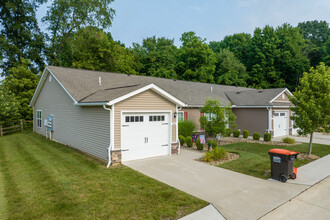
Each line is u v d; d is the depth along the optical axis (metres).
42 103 18.53
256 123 18.03
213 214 5.00
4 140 16.02
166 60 42.25
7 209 5.32
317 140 16.34
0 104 19.17
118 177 7.46
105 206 5.35
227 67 39.81
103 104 8.75
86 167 8.68
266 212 5.12
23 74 23.75
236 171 8.23
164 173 7.93
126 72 38.00
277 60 40.62
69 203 5.53
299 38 46.28
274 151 7.39
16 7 26.58
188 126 14.65
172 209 5.20
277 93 18.41
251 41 45.28
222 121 12.48
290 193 6.22
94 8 29.70
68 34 31.56
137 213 5.01
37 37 28.92
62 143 14.35
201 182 7.03
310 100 10.05
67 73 14.95
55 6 29.48
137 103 9.70
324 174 7.96
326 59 40.78
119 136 9.16
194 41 38.31
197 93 18.92
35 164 9.24
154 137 10.49
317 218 4.89
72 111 12.80
